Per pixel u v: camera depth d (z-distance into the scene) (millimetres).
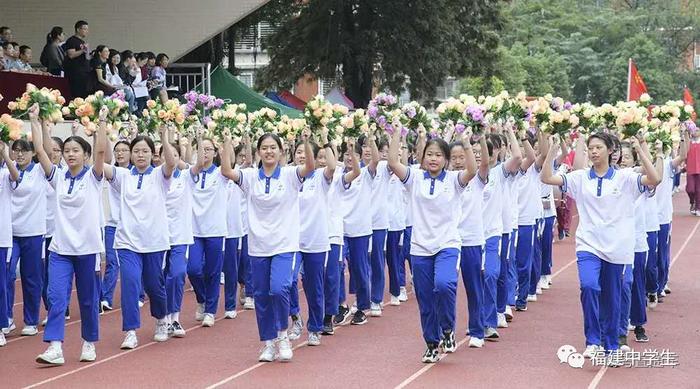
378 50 45438
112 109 14258
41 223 15641
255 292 13516
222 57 45625
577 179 13180
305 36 46406
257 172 13406
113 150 16609
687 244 28469
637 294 14578
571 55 87438
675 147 17641
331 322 15594
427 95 47344
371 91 46625
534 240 18438
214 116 17484
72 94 26719
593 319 13062
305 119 15062
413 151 19312
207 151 16641
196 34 36906
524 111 15555
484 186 14148
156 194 14578
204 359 13805
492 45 49562
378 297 17281
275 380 12500
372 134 16109
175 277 15414
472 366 13164
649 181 12773
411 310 17953
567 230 30328
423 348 14438
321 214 14625
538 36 87875
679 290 20156
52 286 13438
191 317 17375
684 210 39844
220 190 16578
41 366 13461
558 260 25203
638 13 97562
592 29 91625
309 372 12922
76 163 13570
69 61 26719
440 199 13062
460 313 17234
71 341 15281
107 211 22672
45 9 36406
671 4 98562
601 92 87125
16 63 26656
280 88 48562
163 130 14836
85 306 13672
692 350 14164
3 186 14773
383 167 17172
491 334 14906
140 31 36844
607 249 12953
